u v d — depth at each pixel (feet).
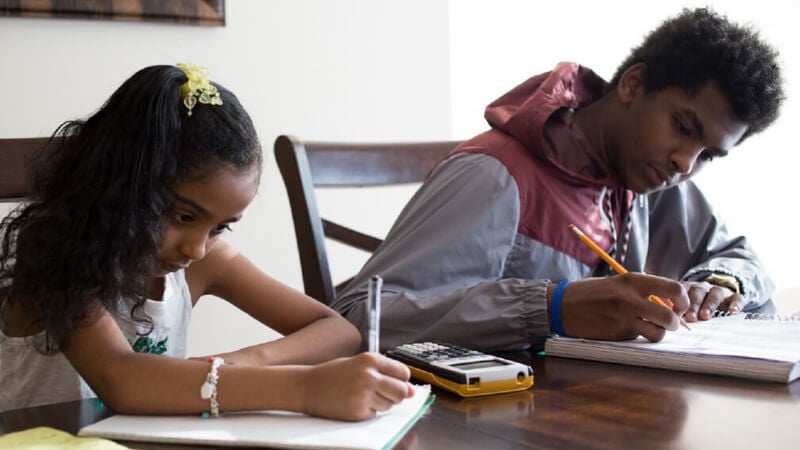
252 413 2.53
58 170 2.98
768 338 3.33
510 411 2.54
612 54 8.73
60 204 2.90
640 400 2.66
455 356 2.96
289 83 7.33
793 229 8.72
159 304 3.72
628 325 3.29
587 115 4.67
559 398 2.69
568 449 2.19
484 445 2.23
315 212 4.73
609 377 2.97
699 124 4.21
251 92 7.16
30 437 2.24
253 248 7.23
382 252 4.26
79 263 2.84
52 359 3.72
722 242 5.32
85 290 2.83
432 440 2.28
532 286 3.60
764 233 8.76
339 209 7.71
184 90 2.93
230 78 7.06
